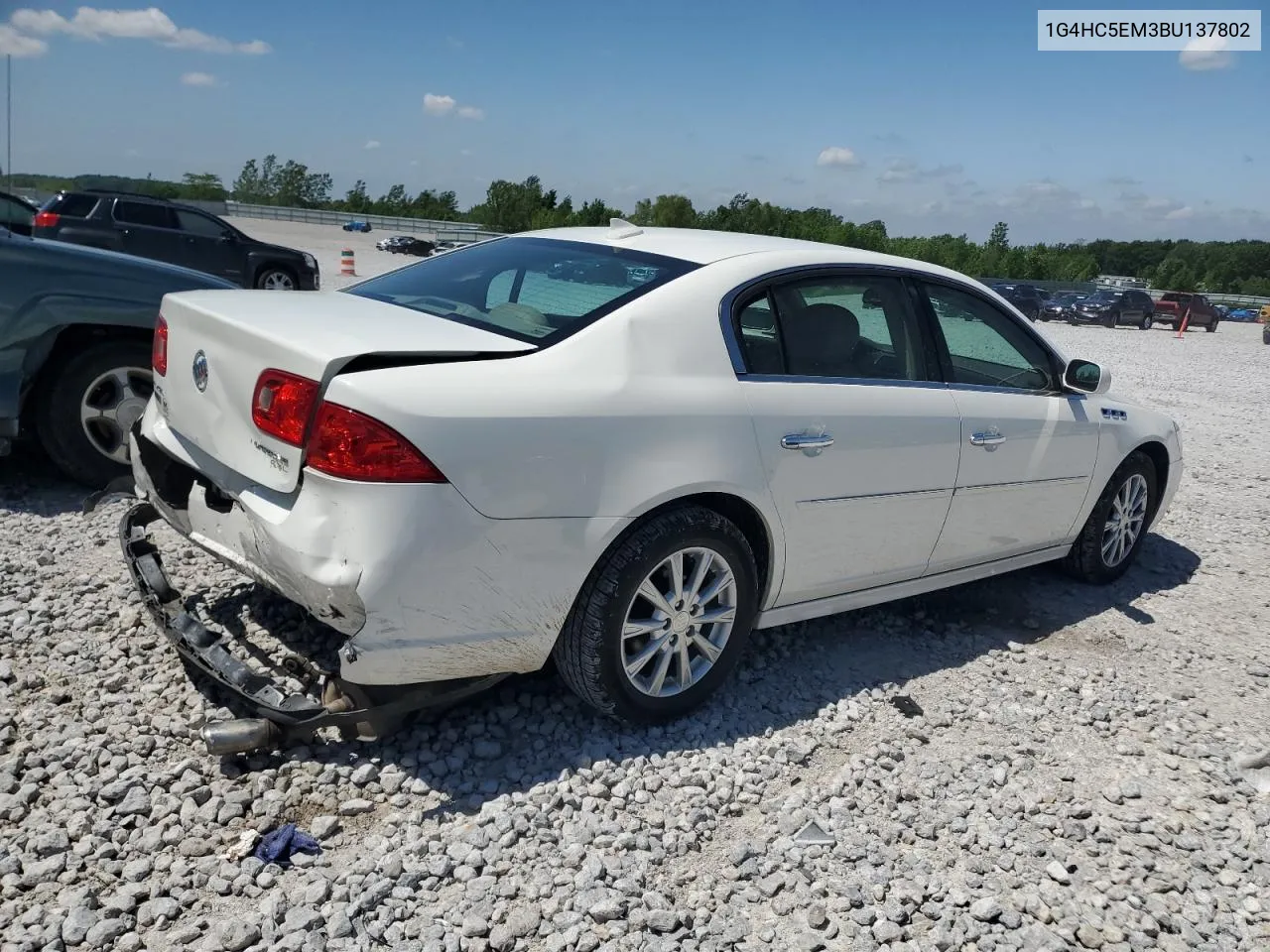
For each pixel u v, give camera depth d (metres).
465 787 2.94
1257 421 11.75
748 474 3.28
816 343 3.62
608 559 3.07
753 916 2.57
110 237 15.75
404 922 2.42
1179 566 5.79
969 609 4.83
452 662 2.89
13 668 3.34
